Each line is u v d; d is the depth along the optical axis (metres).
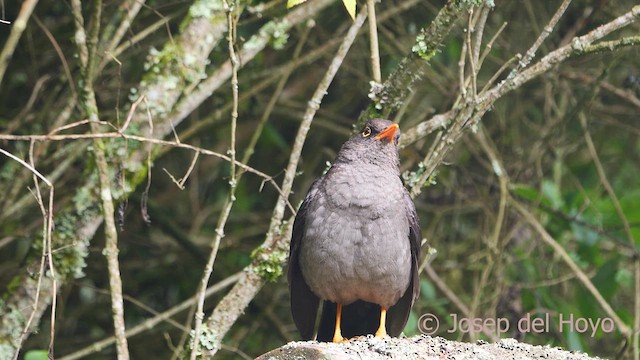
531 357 7.55
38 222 12.37
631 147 15.80
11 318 9.74
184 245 13.88
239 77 13.52
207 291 11.34
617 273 12.61
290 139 15.50
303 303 9.95
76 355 10.79
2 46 12.88
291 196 14.97
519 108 14.79
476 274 13.53
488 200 13.83
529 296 13.01
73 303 14.47
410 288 9.92
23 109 12.33
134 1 10.60
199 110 14.37
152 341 14.20
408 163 13.11
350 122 14.41
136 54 12.41
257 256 9.66
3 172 11.58
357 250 9.30
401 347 7.34
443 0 14.28
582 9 13.84
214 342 9.43
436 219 14.24
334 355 6.80
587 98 13.20
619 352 11.93
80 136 8.43
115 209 9.98
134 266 14.24
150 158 9.29
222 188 15.20
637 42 9.54
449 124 9.80
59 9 13.09
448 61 15.03
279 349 6.96
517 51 13.94
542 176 14.52
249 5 11.31
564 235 14.35
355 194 9.34
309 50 14.49
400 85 9.70
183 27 10.30
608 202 13.06
